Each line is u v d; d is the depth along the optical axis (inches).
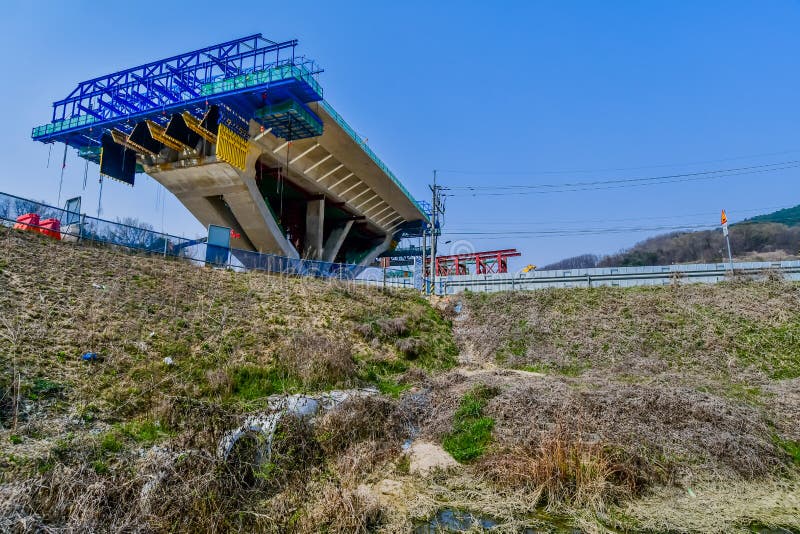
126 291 668.7
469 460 465.1
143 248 886.4
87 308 585.6
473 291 1186.6
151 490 323.3
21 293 565.3
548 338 892.0
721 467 444.8
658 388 576.4
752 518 371.6
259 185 1811.0
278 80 1264.8
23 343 471.8
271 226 1646.2
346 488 397.4
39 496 293.9
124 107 1391.5
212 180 1514.5
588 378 687.1
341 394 556.7
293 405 497.0
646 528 354.9
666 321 884.6
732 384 669.9
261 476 388.8
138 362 516.1
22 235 739.4
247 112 1362.0
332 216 2212.1
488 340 922.1
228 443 397.1
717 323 863.1
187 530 312.0
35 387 417.1
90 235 823.1
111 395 445.1
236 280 888.9
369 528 348.2
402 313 962.7
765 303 909.2
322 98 1358.3
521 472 412.2
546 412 512.1
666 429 490.9
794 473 453.4
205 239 1197.1
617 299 1002.7
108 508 304.8
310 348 648.4
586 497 385.7
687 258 2997.0
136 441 393.4
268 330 690.2
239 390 537.6
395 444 496.1
